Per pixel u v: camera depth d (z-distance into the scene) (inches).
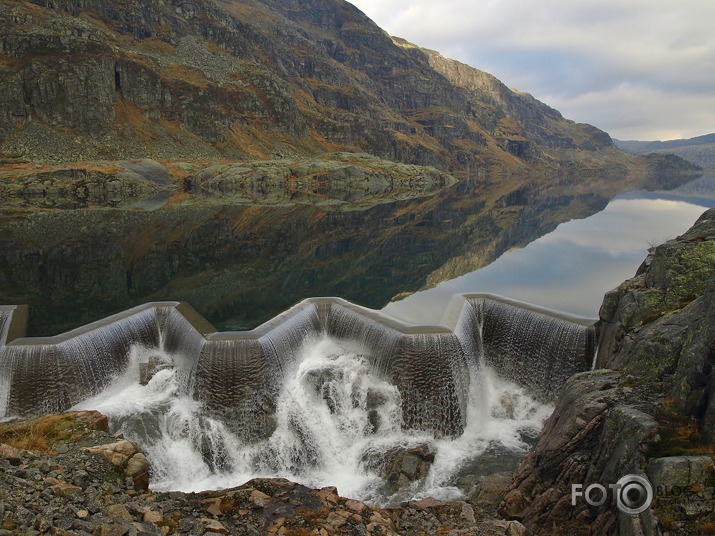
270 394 880.3
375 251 2271.2
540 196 5462.6
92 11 7170.3
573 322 933.2
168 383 937.5
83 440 612.4
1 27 5462.6
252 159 6505.9
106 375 933.8
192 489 778.2
